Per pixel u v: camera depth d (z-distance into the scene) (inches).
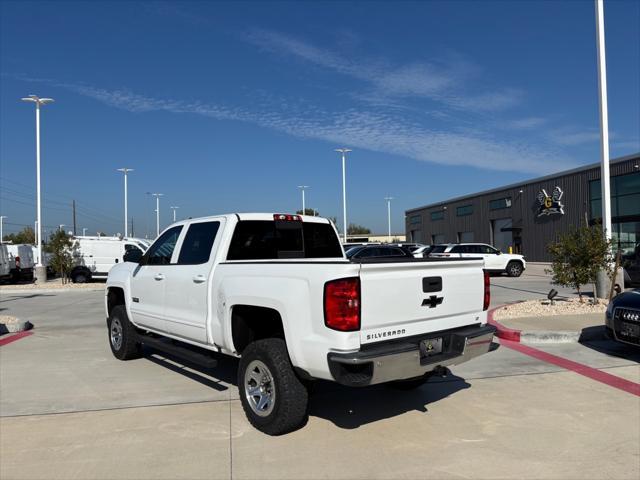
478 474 149.6
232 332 198.8
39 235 992.2
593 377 250.7
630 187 1127.6
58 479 147.2
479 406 208.8
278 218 242.8
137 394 227.6
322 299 159.5
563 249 445.1
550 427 186.1
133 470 152.6
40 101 983.0
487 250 976.9
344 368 156.1
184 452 165.0
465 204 1827.0
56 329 413.7
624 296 300.0
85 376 258.7
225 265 205.6
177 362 289.6
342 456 161.8
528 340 330.0
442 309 183.9
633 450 166.2
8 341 358.9
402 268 169.9
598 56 486.9
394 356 159.6
